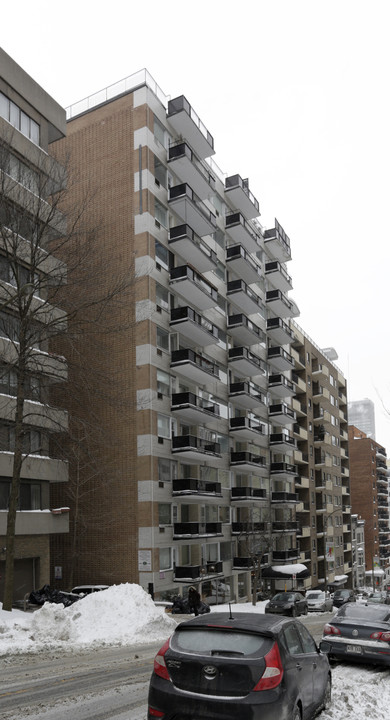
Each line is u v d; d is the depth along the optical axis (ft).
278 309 182.80
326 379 237.86
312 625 79.00
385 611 43.01
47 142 97.45
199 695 20.16
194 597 89.71
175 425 117.08
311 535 204.13
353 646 39.81
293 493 172.35
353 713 26.03
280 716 19.77
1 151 71.51
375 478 361.10
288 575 149.89
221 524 128.26
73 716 24.86
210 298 126.41
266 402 170.81
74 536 101.04
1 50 88.48
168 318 117.19
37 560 89.97
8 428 83.71
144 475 106.32
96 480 110.22
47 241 75.97
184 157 120.47
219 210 150.71
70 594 88.17
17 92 91.35
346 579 232.32
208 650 20.93
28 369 68.33
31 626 53.93
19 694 29.43
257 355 163.84
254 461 146.61
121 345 110.83
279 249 184.85
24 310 67.31
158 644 53.67
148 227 112.68
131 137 117.19
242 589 143.95
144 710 25.98
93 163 119.85
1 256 82.17
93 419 110.63
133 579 104.94
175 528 111.96
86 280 74.49
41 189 71.56
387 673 38.52
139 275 110.93
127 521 106.83
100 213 116.88
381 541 366.84
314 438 219.61
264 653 20.62
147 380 107.96
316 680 24.81
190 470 123.54
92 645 51.21
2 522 81.05
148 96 118.21
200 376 123.13
